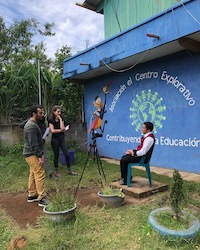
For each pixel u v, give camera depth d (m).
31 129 3.88
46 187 4.96
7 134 8.10
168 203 3.79
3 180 5.45
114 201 3.71
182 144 5.86
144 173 5.71
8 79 8.50
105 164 6.92
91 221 3.29
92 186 5.00
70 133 8.91
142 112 6.82
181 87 5.80
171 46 5.36
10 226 3.36
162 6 6.49
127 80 7.26
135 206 3.76
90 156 8.06
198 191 4.30
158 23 5.13
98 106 8.44
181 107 5.83
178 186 2.91
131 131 7.21
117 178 5.40
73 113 9.38
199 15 4.37
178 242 2.62
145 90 6.70
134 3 7.39
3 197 4.61
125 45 6.00
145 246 2.68
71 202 3.38
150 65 6.50
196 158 5.59
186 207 3.60
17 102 8.70
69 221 3.25
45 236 2.97
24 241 2.85
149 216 3.09
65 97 9.20
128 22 7.68
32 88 8.75
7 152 7.66
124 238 2.87
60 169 6.33
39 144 4.05
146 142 4.23
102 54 6.79
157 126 6.42
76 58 7.91
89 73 7.88
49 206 3.34
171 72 6.00
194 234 2.67
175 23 4.79
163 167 6.33
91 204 3.96
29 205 4.10
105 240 2.85
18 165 6.38
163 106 6.24
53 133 5.76
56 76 9.12
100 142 8.45
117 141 7.74
